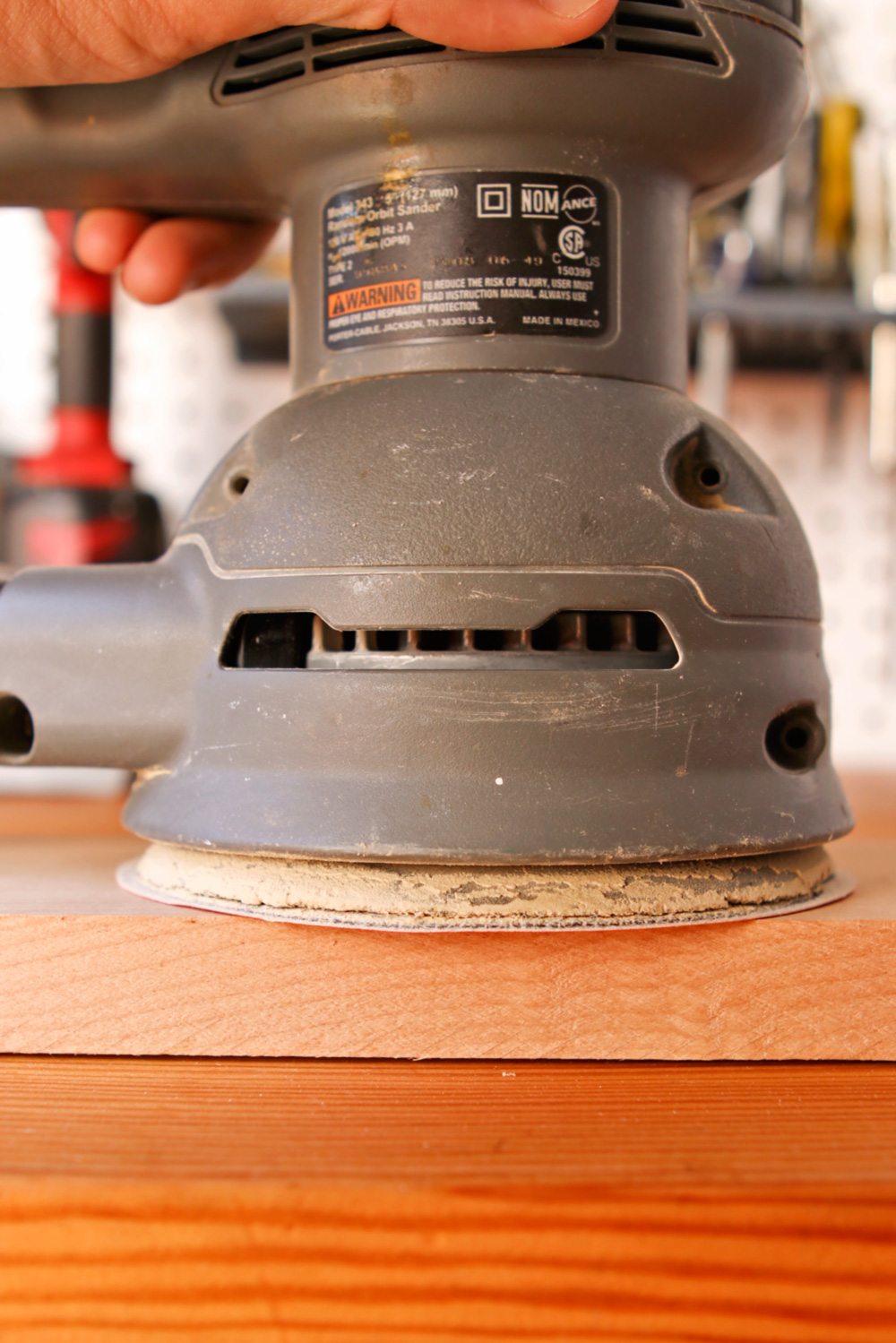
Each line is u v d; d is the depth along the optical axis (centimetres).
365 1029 43
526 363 48
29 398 151
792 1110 38
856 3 144
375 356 50
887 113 144
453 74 46
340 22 45
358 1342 30
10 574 55
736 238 130
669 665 45
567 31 44
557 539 44
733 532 47
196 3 45
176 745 50
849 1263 30
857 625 153
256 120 52
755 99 50
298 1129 35
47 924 45
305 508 46
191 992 44
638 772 44
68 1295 30
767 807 46
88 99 54
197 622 49
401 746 43
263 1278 30
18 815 90
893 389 136
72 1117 37
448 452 45
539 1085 40
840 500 152
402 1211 30
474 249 48
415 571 44
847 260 129
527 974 43
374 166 50
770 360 148
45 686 52
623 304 50
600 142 49
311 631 48
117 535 100
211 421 152
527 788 43
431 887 43
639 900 43
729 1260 30
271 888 45
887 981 43
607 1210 30
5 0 45
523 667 44
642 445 47
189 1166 32
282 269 130
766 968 43
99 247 73
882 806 99
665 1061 43
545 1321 30
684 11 47
